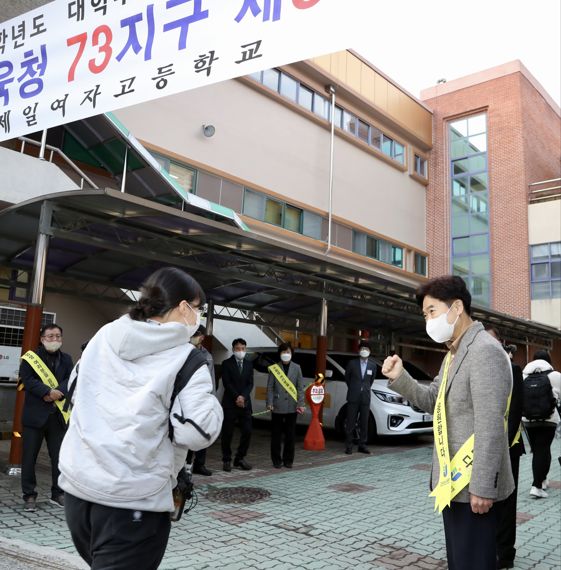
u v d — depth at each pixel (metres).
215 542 4.49
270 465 8.21
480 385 2.35
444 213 23.62
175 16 3.58
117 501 1.71
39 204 6.70
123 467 1.72
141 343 1.84
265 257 8.86
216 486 6.58
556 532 5.16
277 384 8.05
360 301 11.53
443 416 2.48
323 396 10.15
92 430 1.77
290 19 3.13
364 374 9.76
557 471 8.63
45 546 4.09
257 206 15.84
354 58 19.92
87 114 3.86
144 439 1.76
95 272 9.55
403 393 2.77
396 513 5.62
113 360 1.85
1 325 10.62
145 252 7.77
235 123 15.47
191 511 5.39
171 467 1.83
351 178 19.50
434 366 22.44
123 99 3.71
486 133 23.62
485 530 2.36
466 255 23.28
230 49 3.33
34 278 6.60
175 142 13.86
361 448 9.70
